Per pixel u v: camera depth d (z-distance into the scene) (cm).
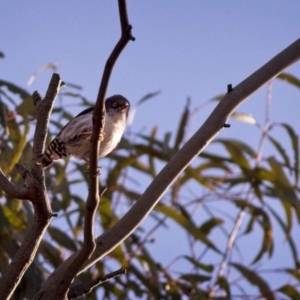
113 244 742
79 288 719
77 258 666
